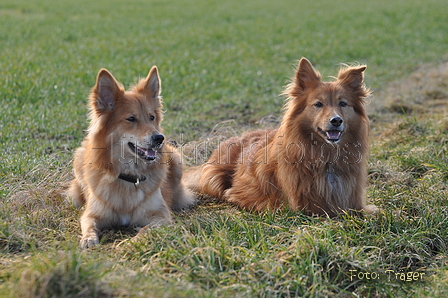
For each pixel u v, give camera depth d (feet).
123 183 18.99
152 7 114.93
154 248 16.37
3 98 34.63
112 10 104.88
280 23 93.20
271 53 63.46
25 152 25.57
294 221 19.02
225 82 45.73
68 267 13.12
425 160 26.00
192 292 13.28
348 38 77.82
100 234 18.61
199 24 88.79
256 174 22.24
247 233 17.20
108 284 13.16
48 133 29.96
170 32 76.54
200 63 53.62
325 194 20.24
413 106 40.60
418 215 20.24
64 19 84.64
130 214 19.42
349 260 16.10
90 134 19.17
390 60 63.16
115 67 47.26
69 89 38.75
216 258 15.62
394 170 25.45
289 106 21.35
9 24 72.74
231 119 36.45
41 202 20.10
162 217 19.43
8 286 12.92
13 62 44.60
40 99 35.76
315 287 14.65
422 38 79.71
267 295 14.17
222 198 23.70
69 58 50.34
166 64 51.24
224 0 138.72
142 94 19.97
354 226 18.83
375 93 46.65
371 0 141.38
